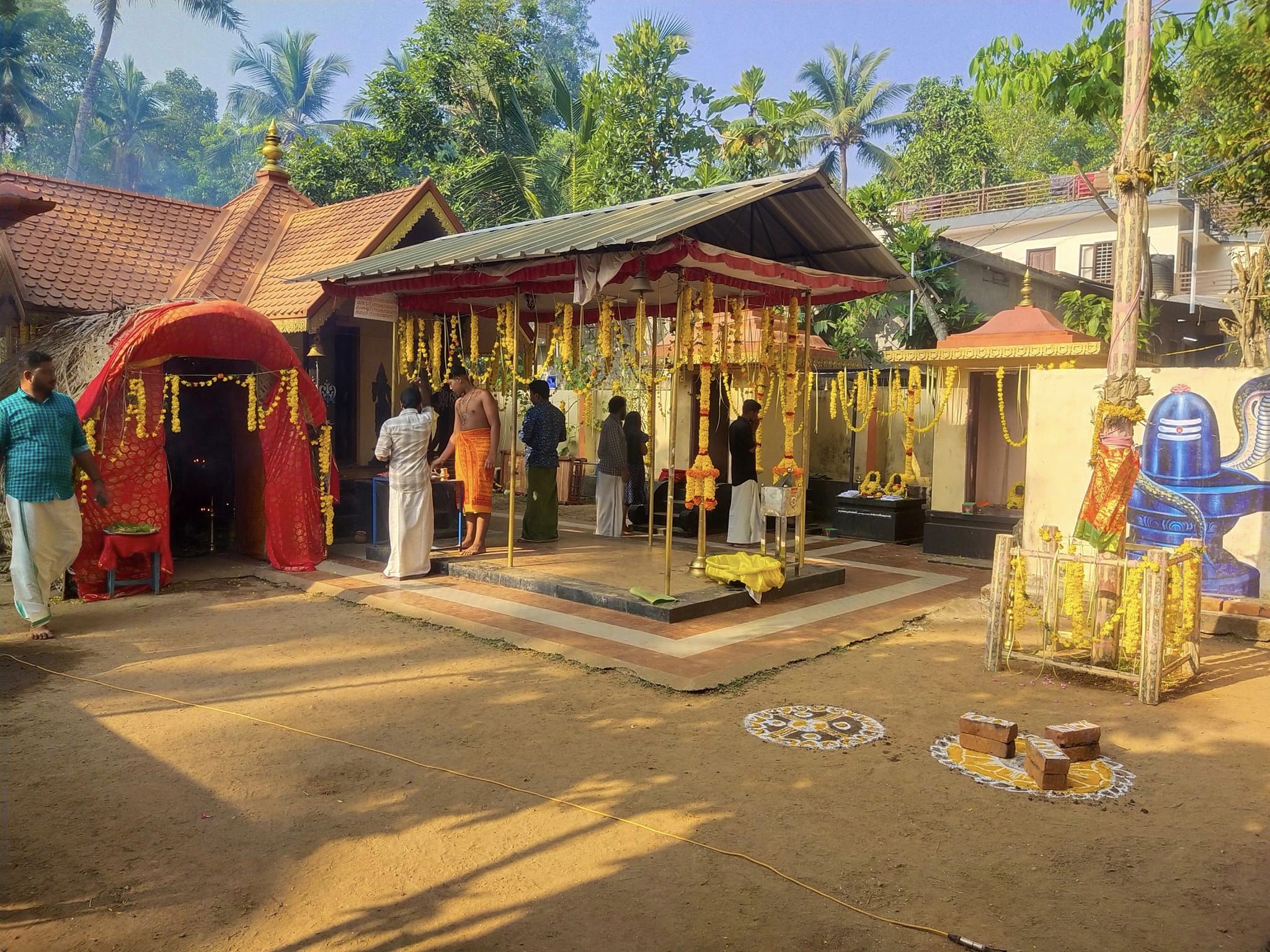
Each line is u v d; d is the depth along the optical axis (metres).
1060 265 25.31
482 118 22.23
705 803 4.09
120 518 8.23
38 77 32.59
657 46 20.03
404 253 9.99
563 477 16.31
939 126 32.31
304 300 10.50
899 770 4.50
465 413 9.63
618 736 4.91
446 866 3.52
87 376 8.59
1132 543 7.86
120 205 12.42
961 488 10.87
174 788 4.20
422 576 8.95
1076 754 4.62
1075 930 3.11
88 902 3.22
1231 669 6.41
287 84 38.00
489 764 4.52
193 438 10.08
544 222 9.66
